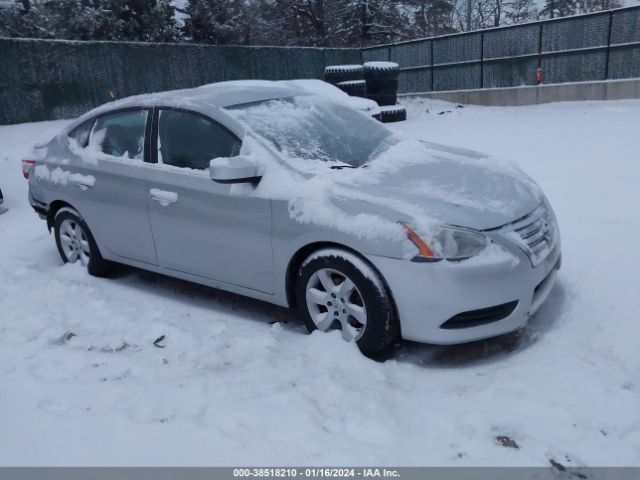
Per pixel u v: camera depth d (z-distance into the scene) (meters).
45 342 3.95
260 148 4.03
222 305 4.66
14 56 14.02
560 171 7.95
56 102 14.96
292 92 4.93
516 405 3.09
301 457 2.73
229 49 19.05
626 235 5.33
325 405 3.15
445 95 20.41
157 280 5.29
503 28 18.73
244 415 3.03
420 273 3.35
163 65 17.45
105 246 5.04
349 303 3.67
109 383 3.41
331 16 30.62
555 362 3.46
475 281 3.34
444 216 3.45
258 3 28.94
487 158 4.56
